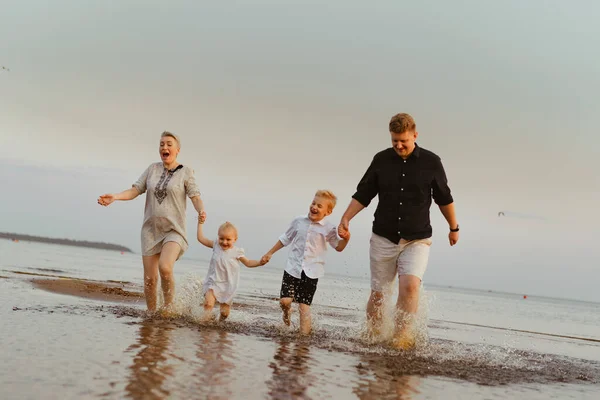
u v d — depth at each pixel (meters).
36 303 6.18
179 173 6.68
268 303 9.88
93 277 13.12
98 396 2.72
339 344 5.26
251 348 4.55
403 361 4.62
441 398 3.47
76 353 3.64
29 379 2.91
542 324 13.52
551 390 4.12
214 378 3.30
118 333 4.60
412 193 5.52
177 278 13.31
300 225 6.34
